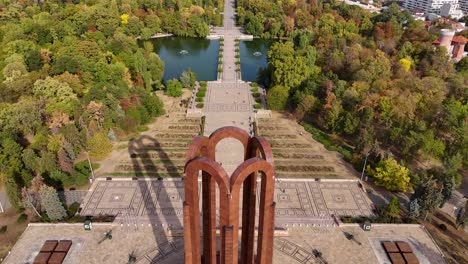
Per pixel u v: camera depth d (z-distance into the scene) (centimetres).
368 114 9706
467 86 11488
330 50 14562
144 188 8138
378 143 9338
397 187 8012
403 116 9675
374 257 6494
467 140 8931
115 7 19075
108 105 10088
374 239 6881
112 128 10031
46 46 13712
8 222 7275
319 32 16650
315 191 8156
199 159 4228
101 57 12444
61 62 11356
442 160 9206
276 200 7844
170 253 6494
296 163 9162
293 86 12238
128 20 19025
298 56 12644
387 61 12512
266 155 4394
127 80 12262
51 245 6494
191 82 13550
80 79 11638
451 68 13162
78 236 6831
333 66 13225
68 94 10306
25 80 10488
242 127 10856
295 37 16500
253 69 16075
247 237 4959
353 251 6612
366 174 8750
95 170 8762
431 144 8944
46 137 9069
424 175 8069
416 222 7288
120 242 6719
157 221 7206
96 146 8706
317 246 6706
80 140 9144
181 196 7906
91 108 9594
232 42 19450
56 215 7081
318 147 9919
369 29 17312
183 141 10050
